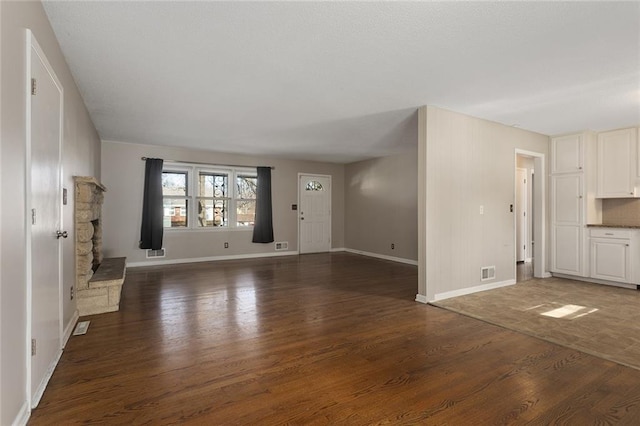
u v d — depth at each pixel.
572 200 5.06
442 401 1.88
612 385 2.05
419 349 2.59
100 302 3.45
